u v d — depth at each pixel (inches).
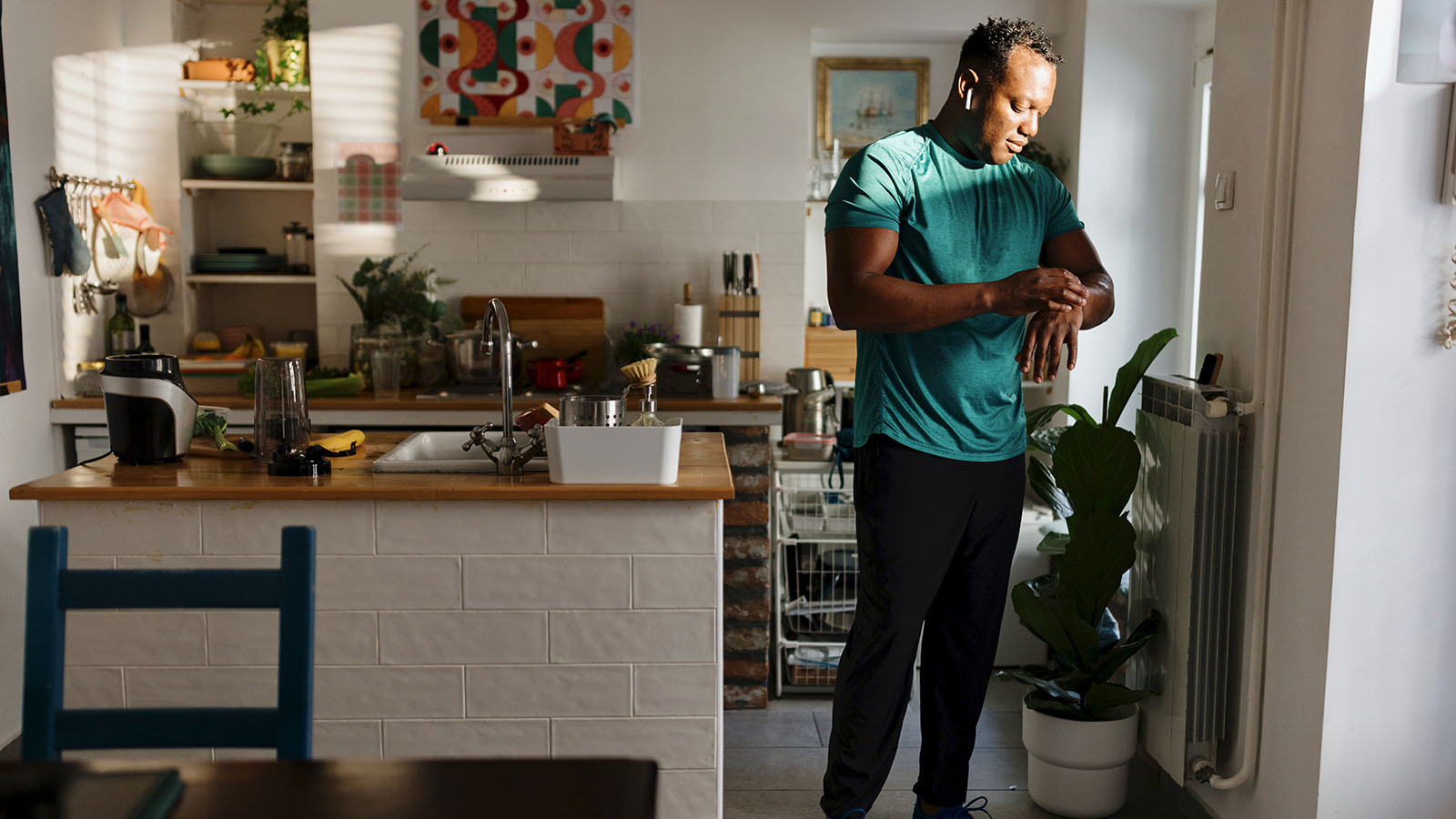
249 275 183.5
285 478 102.5
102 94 172.1
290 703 63.8
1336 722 95.3
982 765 132.7
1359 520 93.2
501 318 103.9
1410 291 91.2
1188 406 109.2
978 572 110.5
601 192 169.5
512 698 100.1
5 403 147.1
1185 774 110.5
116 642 99.8
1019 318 108.0
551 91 178.2
